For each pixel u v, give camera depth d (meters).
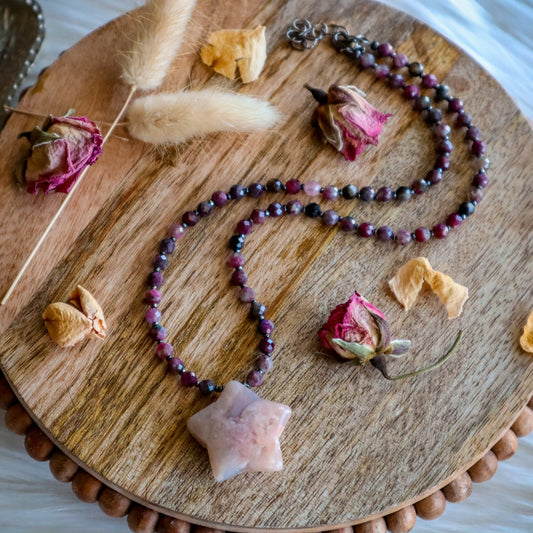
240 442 0.33
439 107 0.39
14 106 0.40
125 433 0.34
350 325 0.34
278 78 0.39
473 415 0.35
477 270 0.37
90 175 0.37
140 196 0.37
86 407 0.34
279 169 0.38
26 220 0.36
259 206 0.37
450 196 0.38
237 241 0.36
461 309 0.36
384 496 0.34
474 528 0.40
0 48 0.40
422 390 0.35
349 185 0.38
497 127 0.39
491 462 0.36
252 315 0.36
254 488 0.34
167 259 0.36
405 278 0.36
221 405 0.34
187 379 0.35
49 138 0.34
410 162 0.38
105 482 0.34
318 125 0.38
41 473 0.39
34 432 0.35
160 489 0.34
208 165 0.38
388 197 0.38
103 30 0.39
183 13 0.37
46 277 0.36
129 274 0.36
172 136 0.37
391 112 0.39
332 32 0.40
